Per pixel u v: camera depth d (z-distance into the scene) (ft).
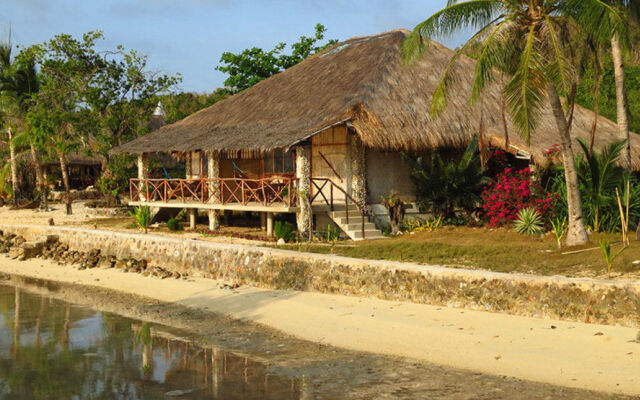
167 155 114.73
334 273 46.91
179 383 31.37
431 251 53.06
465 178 68.13
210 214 75.46
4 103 112.47
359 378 31.12
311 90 79.25
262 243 63.31
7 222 91.15
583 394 27.61
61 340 39.96
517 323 36.81
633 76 119.55
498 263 46.80
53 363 35.27
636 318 34.30
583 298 35.99
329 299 45.62
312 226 68.18
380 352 34.86
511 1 48.93
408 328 37.81
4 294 54.75
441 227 68.13
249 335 39.50
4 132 127.24
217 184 75.25
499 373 30.60
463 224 69.36
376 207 71.36
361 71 76.18
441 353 33.78
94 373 33.37
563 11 47.44
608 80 118.93
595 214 58.59
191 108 120.57
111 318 45.34
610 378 28.86
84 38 102.12
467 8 49.62
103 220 93.20
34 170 141.38
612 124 87.25
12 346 38.70
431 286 42.01
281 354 35.47
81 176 152.56
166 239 61.57
